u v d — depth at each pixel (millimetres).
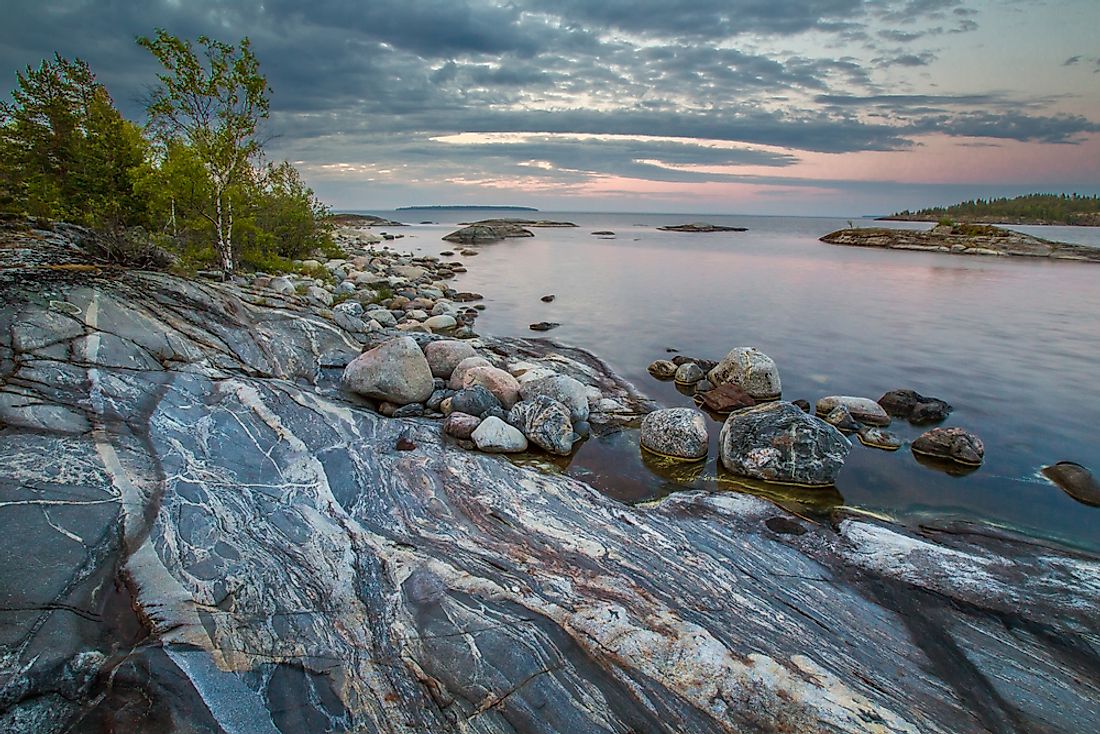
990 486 8922
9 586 4145
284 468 6660
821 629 5332
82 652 3844
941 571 6414
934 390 13797
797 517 7535
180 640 4055
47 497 5059
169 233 19016
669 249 59781
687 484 8609
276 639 4309
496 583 5285
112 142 20750
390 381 10289
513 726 3961
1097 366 15875
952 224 69500
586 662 4500
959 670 5016
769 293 28547
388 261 36281
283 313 11492
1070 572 6543
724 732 4059
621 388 13250
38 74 20375
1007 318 22516
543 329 19500
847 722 4195
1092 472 9500
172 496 5508
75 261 10836
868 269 40531
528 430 9562
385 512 6344
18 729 3438
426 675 4254
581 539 6375
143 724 3557
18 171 19516
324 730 3781
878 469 9422
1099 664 5195
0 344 7156
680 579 5824
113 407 6750
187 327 9375
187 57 15430
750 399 12266
